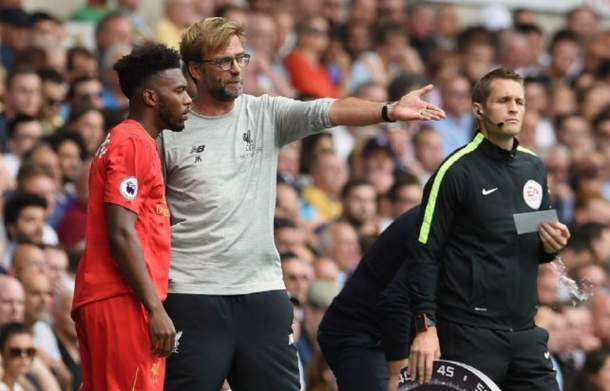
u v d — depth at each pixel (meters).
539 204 26.47
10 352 31.78
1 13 47.97
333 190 45.97
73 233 38.78
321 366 36.38
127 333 23.58
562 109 57.47
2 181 39.38
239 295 25.28
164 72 24.11
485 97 26.20
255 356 25.39
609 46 62.84
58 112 44.44
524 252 26.19
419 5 61.72
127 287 23.64
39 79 43.31
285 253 38.66
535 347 26.33
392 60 56.59
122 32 47.91
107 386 23.61
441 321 26.19
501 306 26.05
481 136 26.33
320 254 42.28
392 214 44.69
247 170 25.55
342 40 56.88
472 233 26.02
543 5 66.44
